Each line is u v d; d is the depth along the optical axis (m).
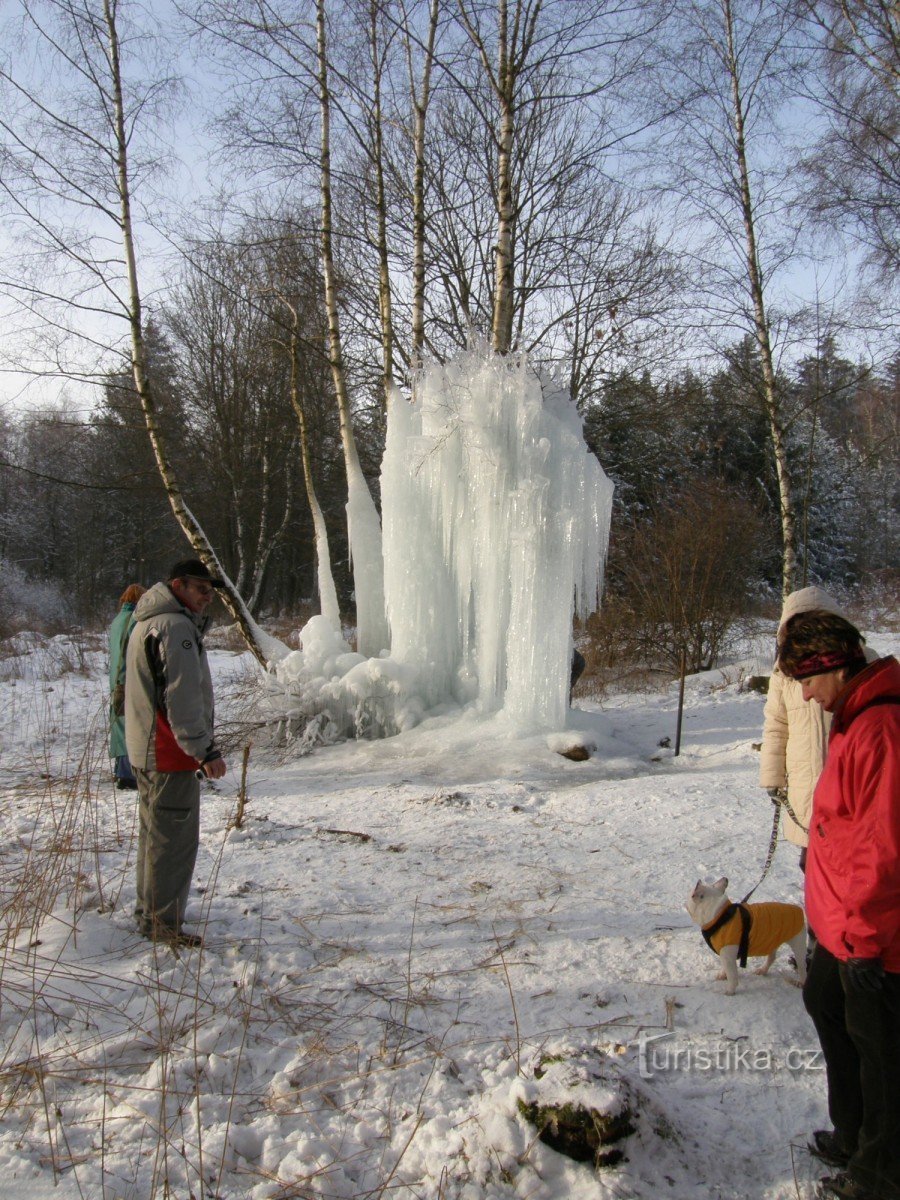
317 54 11.17
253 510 29.94
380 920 4.25
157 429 10.89
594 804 6.48
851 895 2.27
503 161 10.43
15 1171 2.56
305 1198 2.41
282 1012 3.38
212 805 6.86
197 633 3.99
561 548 8.88
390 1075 2.98
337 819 6.31
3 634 22.33
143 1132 2.72
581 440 9.16
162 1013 3.25
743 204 11.62
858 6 10.79
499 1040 3.18
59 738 10.08
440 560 9.73
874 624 19.09
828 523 25.12
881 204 10.94
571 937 4.02
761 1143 2.68
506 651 9.26
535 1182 2.41
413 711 9.53
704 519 13.32
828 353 12.24
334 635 10.50
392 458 9.66
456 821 6.09
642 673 13.33
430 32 10.96
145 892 3.98
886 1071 2.29
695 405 16.50
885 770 2.26
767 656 14.02
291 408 24.06
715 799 6.43
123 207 10.45
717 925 3.47
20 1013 3.38
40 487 31.08
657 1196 2.37
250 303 12.63
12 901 4.15
